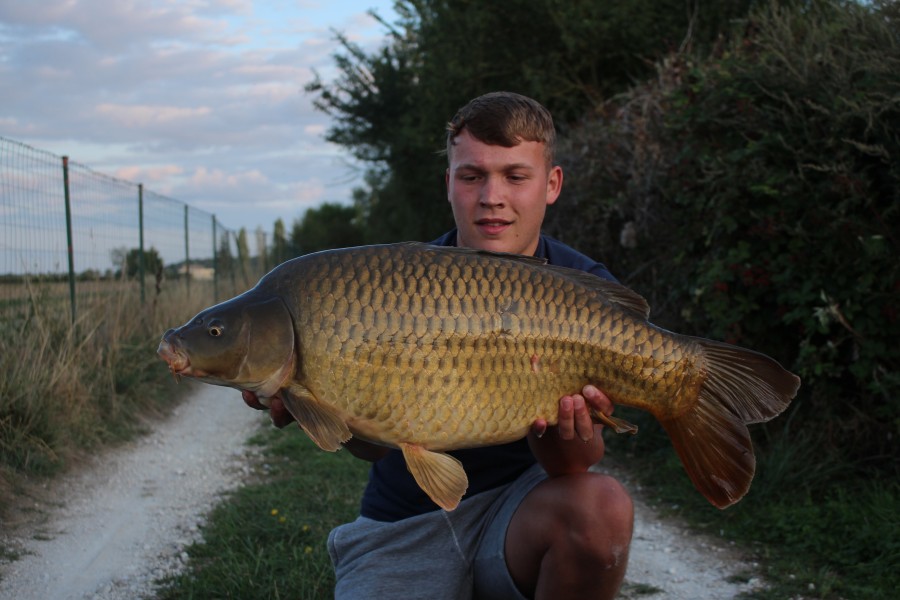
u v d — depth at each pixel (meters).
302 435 6.46
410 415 2.04
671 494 4.81
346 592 2.47
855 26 4.93
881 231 4.47
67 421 5.91
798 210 4.86
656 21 11.26
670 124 5.70
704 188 5.46
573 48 11.45
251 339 2.04
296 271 2.09
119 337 7.80
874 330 4.49
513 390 2.08
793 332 5.10
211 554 4.03
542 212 2.59
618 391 2.15
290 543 4.02
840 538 3.89
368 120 19.50
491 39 12.73
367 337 2.03
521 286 2.10
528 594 2.37
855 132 4.69
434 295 2.05
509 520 2.36
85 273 7.73
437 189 16.48
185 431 6.95
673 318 6.01
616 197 6.89
